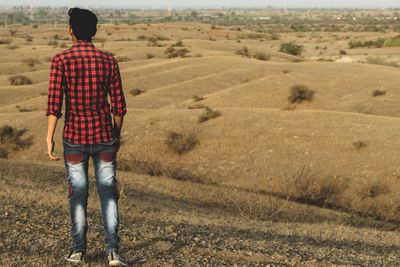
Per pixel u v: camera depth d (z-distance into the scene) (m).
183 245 6.41
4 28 167.12
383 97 34.75
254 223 9.72
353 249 7.39
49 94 4.53
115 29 143.12
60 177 14.62
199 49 71.00
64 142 4.73
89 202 10.31
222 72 46.53
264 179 21.05
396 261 6.67
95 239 6.37
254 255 6.22
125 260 5.35
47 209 8.25
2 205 8.09
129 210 10.29
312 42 113.19
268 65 48.06
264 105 35.91
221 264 5.79
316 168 20.92
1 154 26.67
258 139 23.98
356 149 21.72
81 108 4.61
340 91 36.47
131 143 25.44
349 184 19.47
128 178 16.19
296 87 35.72
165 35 126.56
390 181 19.19
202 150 24.00
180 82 45.84
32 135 27.84
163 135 25.53
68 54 4.54
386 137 22.45
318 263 6.11
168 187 15.61
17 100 42.62
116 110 4.75
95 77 4.57
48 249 5.74
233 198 14.95
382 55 70.44
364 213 16.80
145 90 43.84
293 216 13.77
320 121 25.02
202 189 15.78
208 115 26.98
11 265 5.11
